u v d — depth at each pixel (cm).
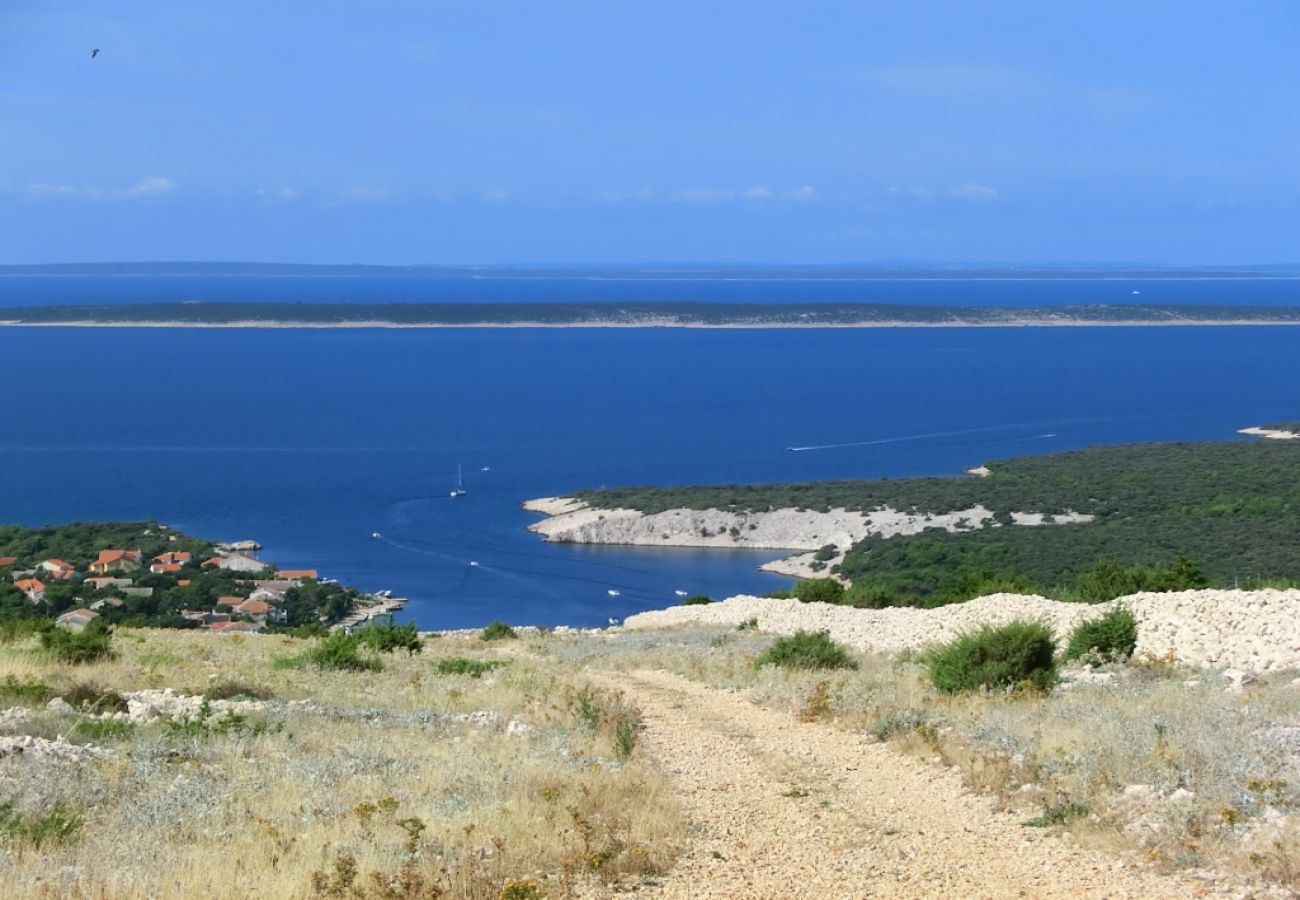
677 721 1961
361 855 1090
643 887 1045
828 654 2578
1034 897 966
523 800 1294
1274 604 2466
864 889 1016
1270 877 947
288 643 3588
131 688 2123
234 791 1327
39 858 1070
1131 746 1338
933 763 1496
